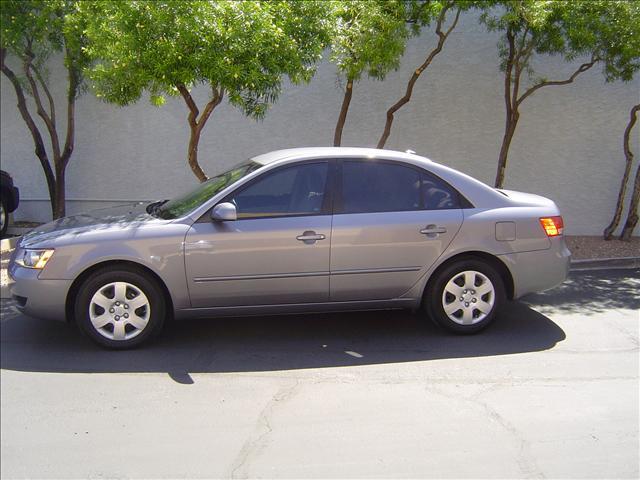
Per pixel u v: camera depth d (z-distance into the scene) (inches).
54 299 215.6
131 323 220.7
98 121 449.1
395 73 421.7
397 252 226.2
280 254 220.7
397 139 425.7
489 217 230.7
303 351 224.4
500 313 265.1
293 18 301.3
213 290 220.1
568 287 307.1
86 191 455.5
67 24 355.9
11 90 457.1
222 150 441.1
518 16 339.0
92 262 214.1
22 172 464.1
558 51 362.9
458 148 422.0
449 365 210.5
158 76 279.7
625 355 218.5
